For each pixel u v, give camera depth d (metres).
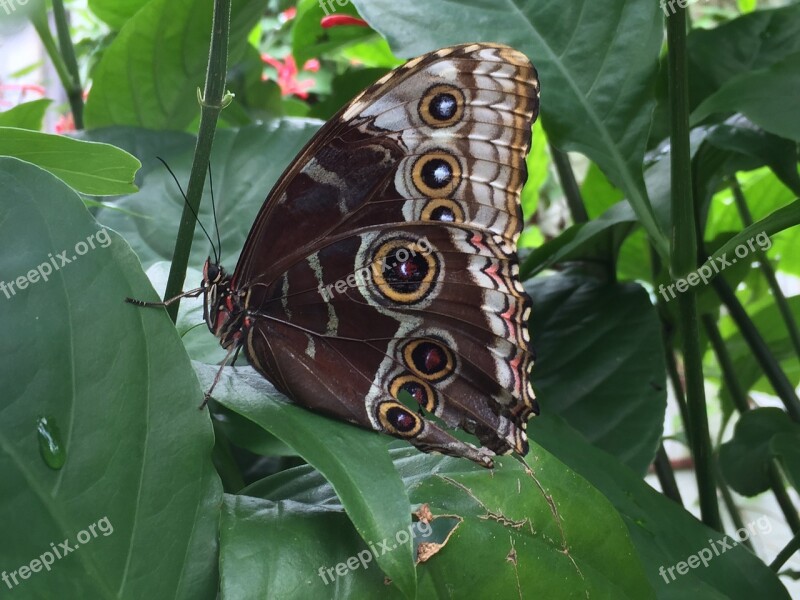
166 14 0.24
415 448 0.16
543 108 0.21
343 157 0.14
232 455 0.21
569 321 0.26
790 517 0.26
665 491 0.26
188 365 0.13
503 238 0.14
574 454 0.19
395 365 0.15
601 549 0.14
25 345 0.11
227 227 0.23
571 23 0.21
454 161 0.14
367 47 0.35
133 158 0.16
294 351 0.15
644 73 0.20
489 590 0.13
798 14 0.26
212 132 0.14
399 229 0.15
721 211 0.34
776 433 0.22
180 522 0.12
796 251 0.34
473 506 0.14
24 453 0.11
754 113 0.20
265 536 0.12
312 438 0.13
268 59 0.35
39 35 0.26
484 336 0.15
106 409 0.12
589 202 0.33
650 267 0.34
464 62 0.14
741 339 0.33
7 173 0.11
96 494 0.11
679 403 0.28
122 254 0.12
